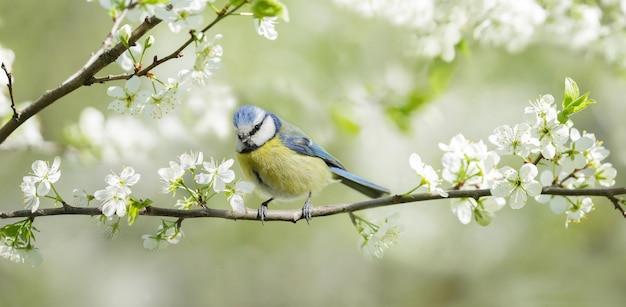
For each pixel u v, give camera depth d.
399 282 15.57
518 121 13.64
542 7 9.82
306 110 12.45
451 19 9.48
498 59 13.16
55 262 13.73
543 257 14.83
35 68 13.12
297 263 15.20
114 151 10.13
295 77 12.43
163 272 14.73
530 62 13.19
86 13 13.51
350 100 12.19
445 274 15.04
